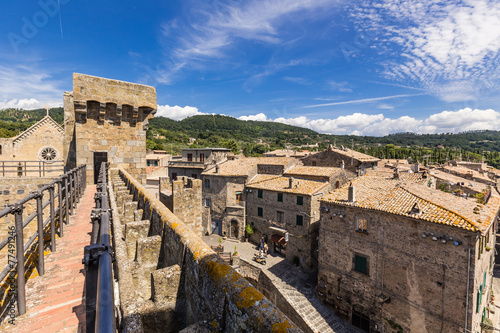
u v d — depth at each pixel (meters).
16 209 3.34
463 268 14.64
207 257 3.37
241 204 35.50
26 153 34.31
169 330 3.73
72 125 17.48
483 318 18.73
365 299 19.36
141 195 9.02
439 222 15.19
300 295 23.36
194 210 15.66
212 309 2.88
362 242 19.53
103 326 1.42
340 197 21.72
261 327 2.14
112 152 16.73
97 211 3.37
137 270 4.82
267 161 38.91
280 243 30.36
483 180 45.75
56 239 5.97
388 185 22.11
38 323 3.16
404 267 17.17
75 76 15.11
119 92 16.44
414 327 16.67
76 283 4.12
